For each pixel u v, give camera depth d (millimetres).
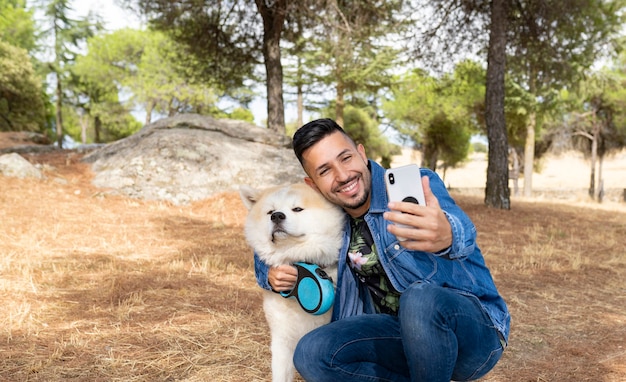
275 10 12297
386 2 11539
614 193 23406
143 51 30703
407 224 1693
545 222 9617
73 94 34719
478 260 2020
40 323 3480
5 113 28859
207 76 15391
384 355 1999
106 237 6387
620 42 12961
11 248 5406
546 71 13289
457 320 1786
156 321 3633
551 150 25812
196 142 10164
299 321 2287
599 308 4344
